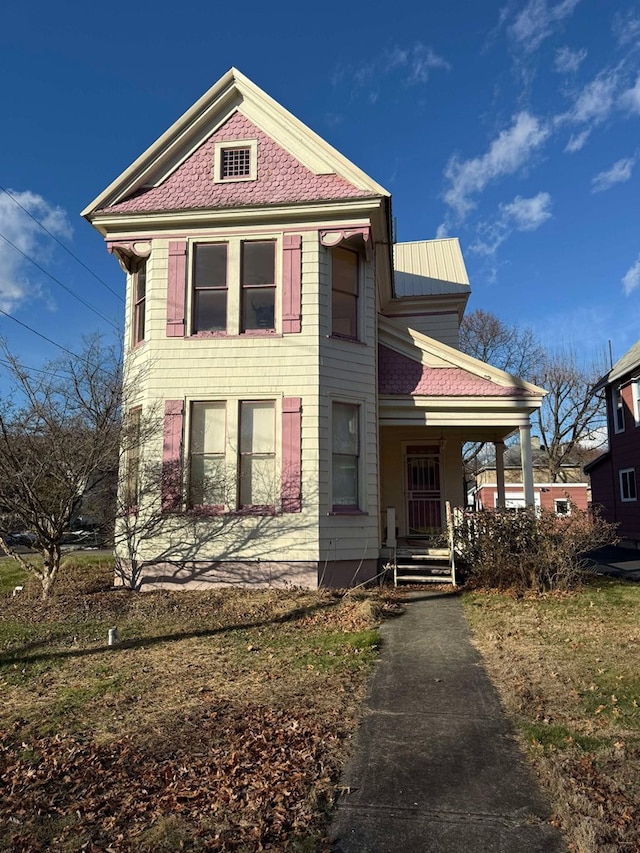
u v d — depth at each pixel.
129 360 11.95
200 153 12.05
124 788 3.76
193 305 11.59
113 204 11.83
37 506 9.52
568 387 41.03
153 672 6.11
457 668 6.20
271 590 10.49
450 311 16.67
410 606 9.36
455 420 12.47
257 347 11.30
